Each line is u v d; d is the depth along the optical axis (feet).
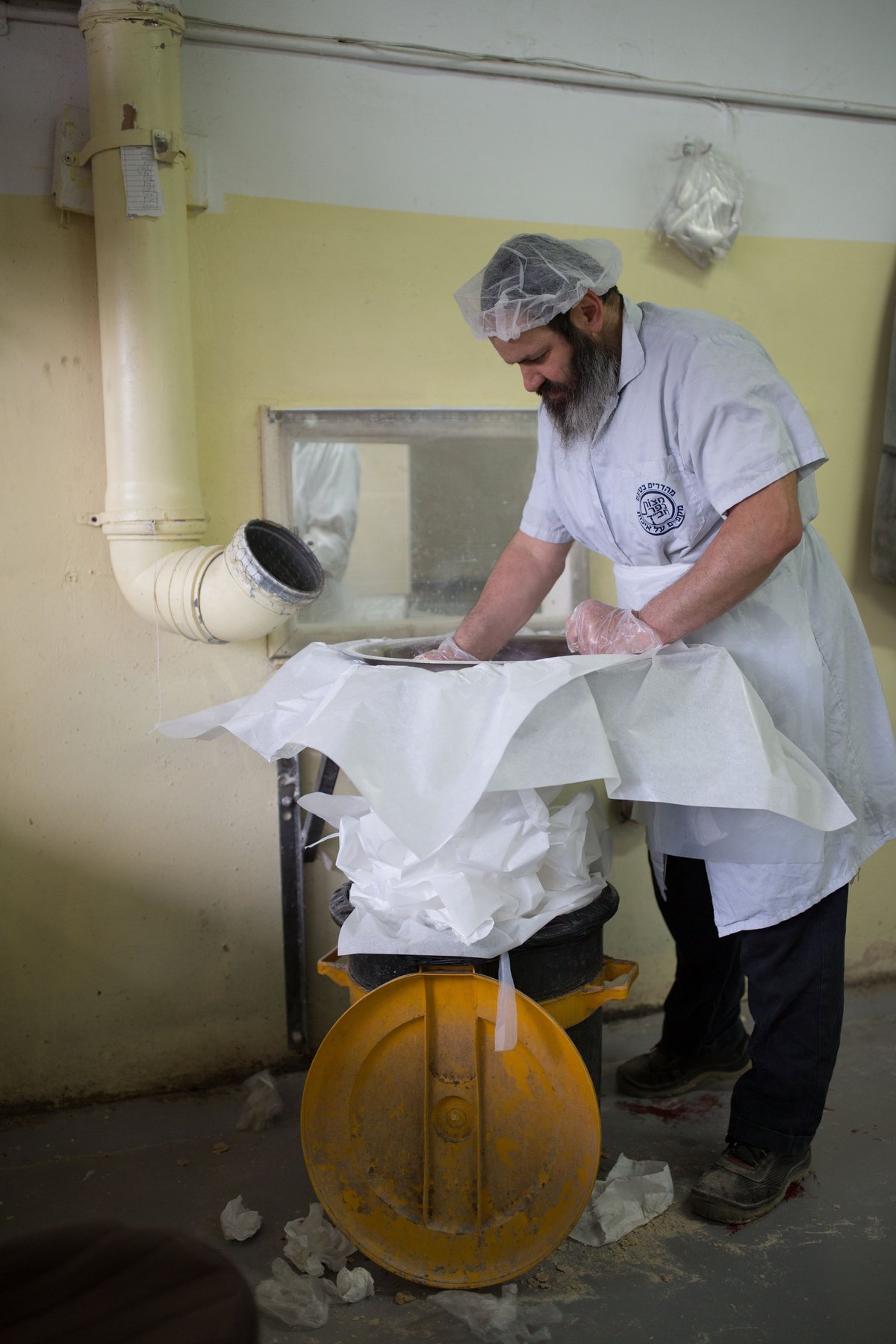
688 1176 6.12
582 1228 5.60
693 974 6.86
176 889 7.08
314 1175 5.28
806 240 7.95
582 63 7.21
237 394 6.82
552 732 4.70
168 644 6.87
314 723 4.65
